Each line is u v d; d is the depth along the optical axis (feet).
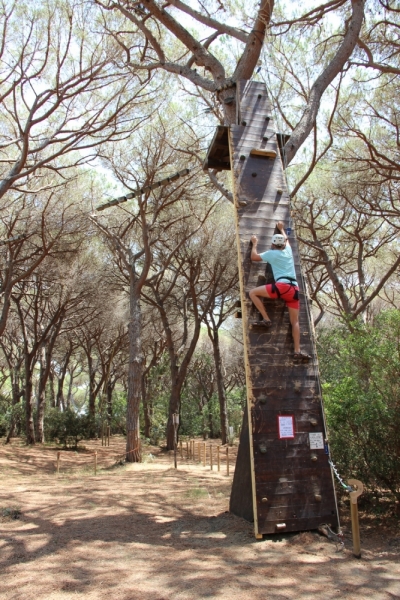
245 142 20.83
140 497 25.40
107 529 17.90
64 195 47.09
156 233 54.19
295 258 19.75
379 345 20.89
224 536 16.88
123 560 14.26
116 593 11.79
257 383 17.51
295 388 17.78
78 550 15.20
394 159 40.01
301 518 16.55
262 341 18.03
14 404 78.84
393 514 19.07
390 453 18.90
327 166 45.39
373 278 57.41
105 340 87.15
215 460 52.31
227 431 71.26
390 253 54.60
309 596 11.60
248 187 20.11
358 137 38.63
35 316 64.08
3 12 31.09
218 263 55.67
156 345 81.92
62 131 33.76
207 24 26.21
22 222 46.34
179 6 26.63
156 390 84.12
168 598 11.45
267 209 20.01
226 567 13.57
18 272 53.72
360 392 20.25
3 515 20.24
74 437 66.64
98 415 79.20
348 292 59.82
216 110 33.99
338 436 20.12
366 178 41.47
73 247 52.24
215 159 24.27
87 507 22.31
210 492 27.37
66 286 57.31
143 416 87.56
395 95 37.09
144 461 49.37
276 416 17.33
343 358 22.75
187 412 101.19
